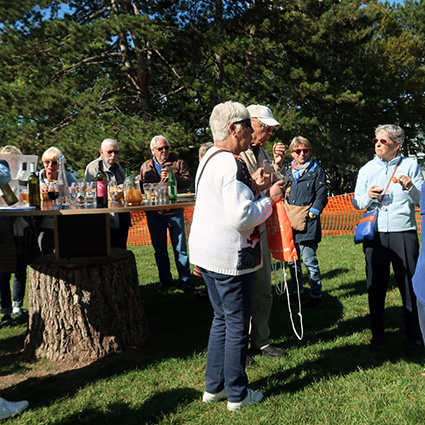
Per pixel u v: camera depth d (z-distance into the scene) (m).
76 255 3.84
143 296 5.44
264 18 17.44
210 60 19.84
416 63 24.58
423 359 3.32
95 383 3.18
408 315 3.46
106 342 3.66
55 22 14.53
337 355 3.46
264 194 3.24
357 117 21.36
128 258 3.90
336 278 6.02
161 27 15.73
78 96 14.78
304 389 2.96
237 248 2.59
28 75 16.08
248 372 3.28
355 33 18.36
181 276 5.66
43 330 3.69
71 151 13.70
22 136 14.18
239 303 2.65
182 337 4.05
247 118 2.65
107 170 5.18
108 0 17.81
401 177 3.27
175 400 2.91
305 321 4.36
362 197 3.60
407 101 24.77
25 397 3.05
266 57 17.47
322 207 4.84
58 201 3.78
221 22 17.11
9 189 3.45
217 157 2.60
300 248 4.92
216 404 2.84
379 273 3.55
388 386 2.94
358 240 3.52
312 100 18.69
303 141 5.02
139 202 3.79
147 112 17.36
